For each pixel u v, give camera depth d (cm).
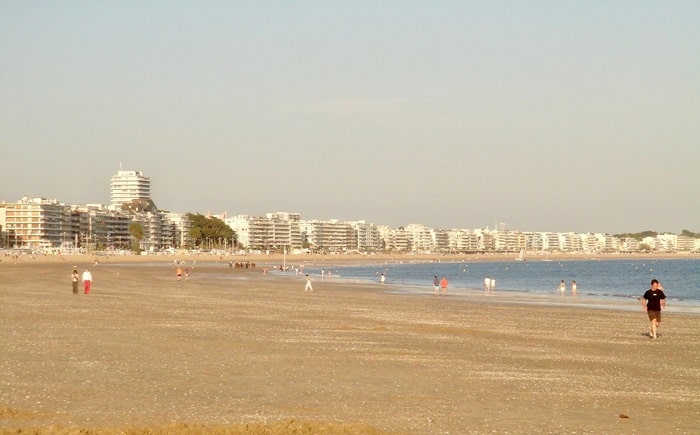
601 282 11300
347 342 2833
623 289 9038
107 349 2473
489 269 19250
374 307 4994
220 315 4069
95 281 8719
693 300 6806
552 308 5153
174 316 3938
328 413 1554
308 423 1423
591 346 2884
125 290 6838
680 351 2758
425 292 7431
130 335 2927
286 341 2820
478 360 2400
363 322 3750
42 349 2453
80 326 3266
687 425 1501
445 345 2808
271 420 1466
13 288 6819
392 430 1417
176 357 2317
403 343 2841
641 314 4634
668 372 2216
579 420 1534
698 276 13888
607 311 4872
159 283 8594
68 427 1359
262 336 2988
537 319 4150
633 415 1590
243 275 12062
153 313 4112
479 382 1972
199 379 1927
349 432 1381
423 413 1573
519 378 2050
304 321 3762
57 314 3903
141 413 1516
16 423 1416
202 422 1441
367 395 1759
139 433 1338
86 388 1773
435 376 2055
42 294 5894
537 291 8194
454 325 3684
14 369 2034
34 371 2005
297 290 7406
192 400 1658
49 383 1830
